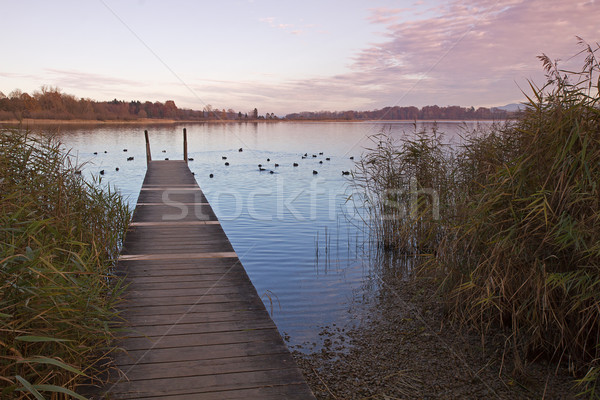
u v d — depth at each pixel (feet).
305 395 7.55
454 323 13.10
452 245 13.07
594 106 10.14
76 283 8.13
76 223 13.38
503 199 11.07
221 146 98.68
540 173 10.81
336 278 18.30
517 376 10.19
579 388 9.59
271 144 104.99
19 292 6.96
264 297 16.21
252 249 22.72
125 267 14.55
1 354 6.49
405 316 14.16
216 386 7.75
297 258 21.16
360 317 14.29
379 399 9.59
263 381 7.97
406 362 11.23
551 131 10.50
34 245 9.23
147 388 7.62
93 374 7.99
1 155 12.10
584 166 9.62
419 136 22.20
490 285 10.79
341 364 11.25
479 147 17.25
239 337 9.73
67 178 15.24
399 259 20.97
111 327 9.95
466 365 10.89
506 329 12.17
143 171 54.90
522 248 10.30
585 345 9.82
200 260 15.37
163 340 9.50
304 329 13.44
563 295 9.98
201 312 11.05
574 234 9.43
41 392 6.98
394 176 22.26
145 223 20.94
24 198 11.14
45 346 7.25
